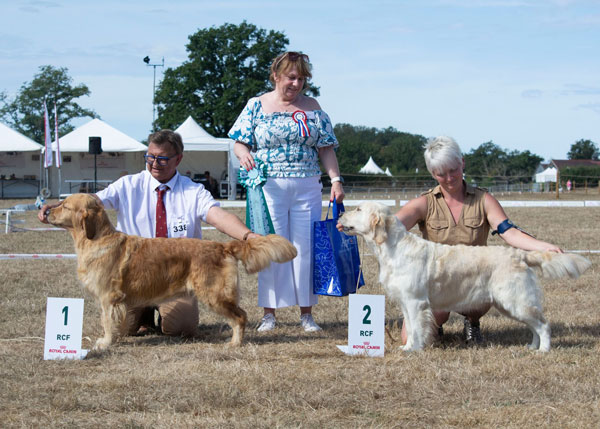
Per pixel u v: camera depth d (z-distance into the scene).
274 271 5.59
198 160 29.55
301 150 5.61
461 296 4.73
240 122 5.73
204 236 12.86
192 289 4.82
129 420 3.20
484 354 4.62
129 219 5.37
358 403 3.50
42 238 12.46
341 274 5.53
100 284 4.74
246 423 3.16
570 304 6.56
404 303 4.73
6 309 6.21
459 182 5.15
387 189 46.12
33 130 60.22
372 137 116.12
